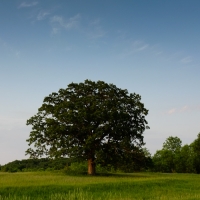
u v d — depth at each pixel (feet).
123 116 139.95
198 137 254.68
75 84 151.23
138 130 145.28
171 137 317.42
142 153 143.84
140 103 150.71
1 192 68.28
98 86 148.66
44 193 69.72
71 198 63.21
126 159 141.18
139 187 83.87
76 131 140.56
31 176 116.26
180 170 290.76
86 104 143.74
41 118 146.92
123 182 89.97
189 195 70.79
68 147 138.62
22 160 342.85
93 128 135.33
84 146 131.75
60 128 133.28
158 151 316.19
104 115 133.90
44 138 143.23
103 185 82.94
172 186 88.12
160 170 297.53
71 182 88.74
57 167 275.59
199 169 281.54
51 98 150.00
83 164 266.57
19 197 63.57
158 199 65.26
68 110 139.54
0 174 133.90
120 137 141.79
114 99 146.41
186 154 293.43
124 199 63.62
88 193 70.64
